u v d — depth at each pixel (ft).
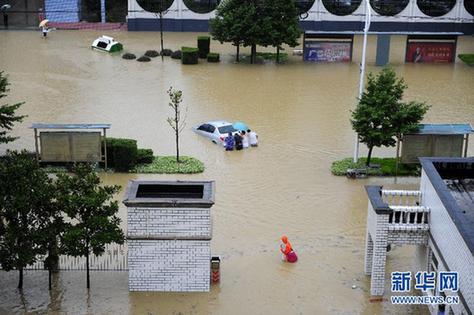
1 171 70.18
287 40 181.57
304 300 72.49
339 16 218.79
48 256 72.13
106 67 173.88
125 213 91.91
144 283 73.61
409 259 81.46
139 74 168.04
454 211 63.16
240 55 192.54
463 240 59.98
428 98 151.94
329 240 85.92
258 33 178.50
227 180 104.37
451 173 75.31
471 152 118.01
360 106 107.96
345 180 105.81
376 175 107.65
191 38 209.97
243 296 73.10
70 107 139.95
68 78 162.50
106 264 78.84
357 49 202.39
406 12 220.84
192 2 217.77
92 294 73.00
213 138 120.78
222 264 79.51
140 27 219.41
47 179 73.15
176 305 71.26
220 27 181.06
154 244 72.43
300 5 217.77
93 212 71.05
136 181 76.38
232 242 84.89
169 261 73.05
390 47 208.23
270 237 86.43
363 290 74.54
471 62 188.24
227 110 140.05
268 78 167.43
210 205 71.00
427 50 188.44
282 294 73.61
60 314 69.26
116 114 136.05
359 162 111.65
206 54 185.57
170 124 117.29
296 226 89.66
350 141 123.24
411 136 108.06
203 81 163.02
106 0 233.76
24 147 116.67
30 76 163.43
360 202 97.86
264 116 136.77
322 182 104.73
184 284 73.77
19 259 68.54
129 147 106.11
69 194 70.95
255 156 115.03
